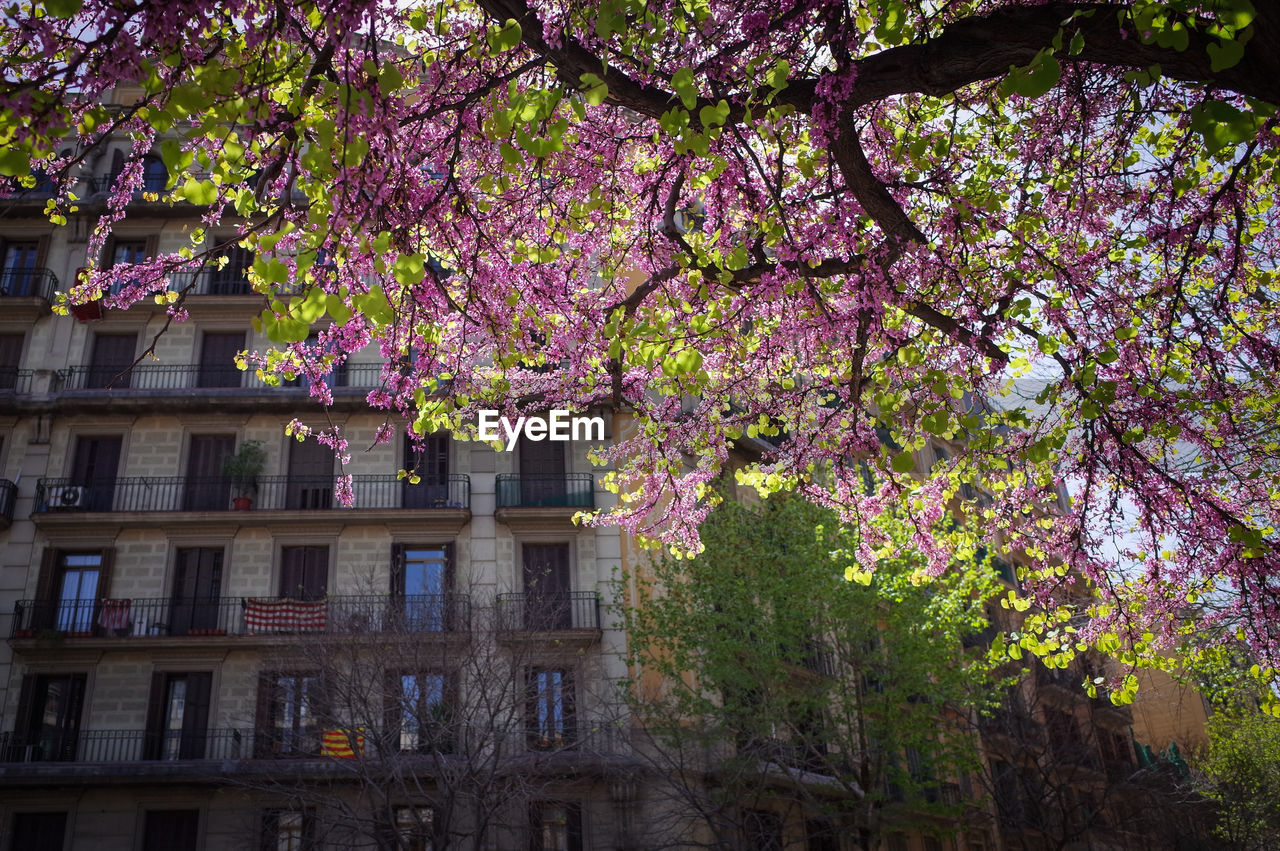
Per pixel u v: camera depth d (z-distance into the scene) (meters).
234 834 23.16
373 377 28.83
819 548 22.19
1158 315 8.56
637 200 9.73
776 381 9.76
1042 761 30.02
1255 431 8.76
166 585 26.23
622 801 23.42
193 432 28.30
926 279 8.40
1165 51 5.32
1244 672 12.06
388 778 20.86
